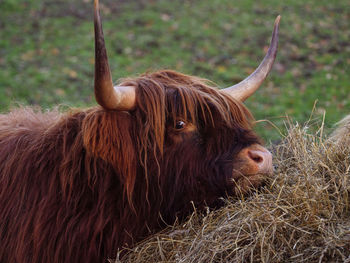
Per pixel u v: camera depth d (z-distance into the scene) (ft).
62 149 14.70
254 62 52.47
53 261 14.15
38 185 14.56
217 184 13.98
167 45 56.54
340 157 14.40
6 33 57.93
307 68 50.65
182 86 14.42
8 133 16.05
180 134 14.16
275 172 15.19
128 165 13.91
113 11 67.92
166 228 14.39
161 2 72.38
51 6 67.62
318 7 72.18
